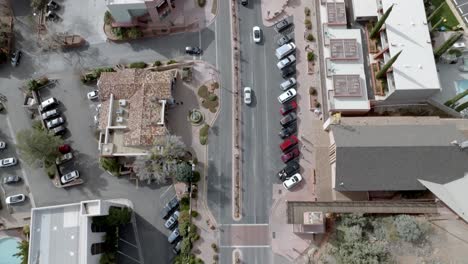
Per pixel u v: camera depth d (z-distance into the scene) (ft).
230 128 291.79
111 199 280.10
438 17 309.22
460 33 266.57
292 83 294.66
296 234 265.54
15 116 305.32
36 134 266.16
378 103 282.97
